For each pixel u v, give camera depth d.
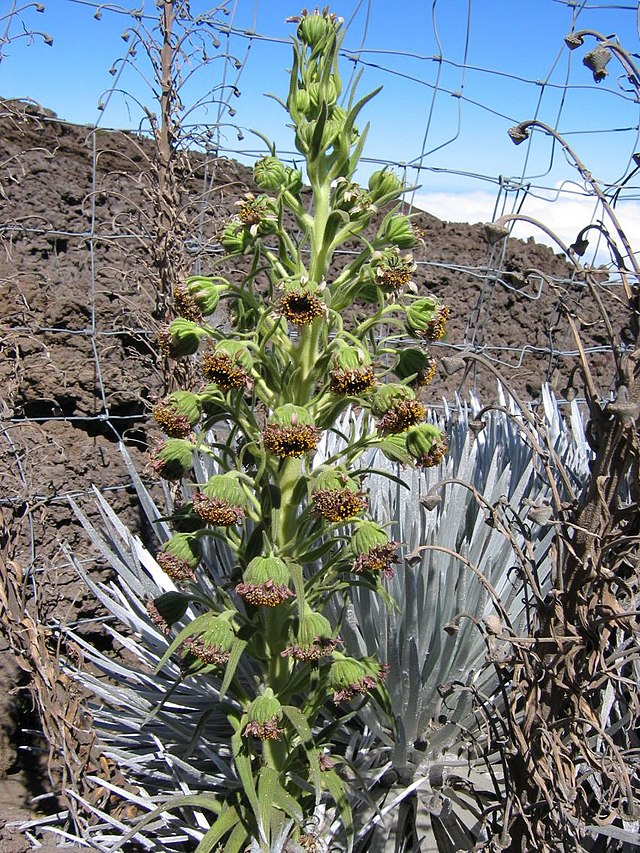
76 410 1.28
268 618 0.72
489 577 0.94
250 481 0.67
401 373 0.71
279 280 0.66
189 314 0.69
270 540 0.71
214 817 0.81
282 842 0.68
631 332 0.62
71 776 0.79
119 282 1.37
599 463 0.61
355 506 0.64
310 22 0.67
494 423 1.29
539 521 0.61
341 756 0.80
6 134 1.60
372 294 0.74
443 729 0.81
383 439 0.70
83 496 1.19
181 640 0.65
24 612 0.82
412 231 0.70
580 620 0.63
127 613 0.93
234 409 0.68
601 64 0.58
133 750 0.88
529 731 0.65
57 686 0.80
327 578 0.73
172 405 0.67
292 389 0.70
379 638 0.87
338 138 0.68
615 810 0.65
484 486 1.12
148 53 1.05
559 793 0.65
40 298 1.28
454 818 0.77
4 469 1.12
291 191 0.71
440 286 2.01
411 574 0.83
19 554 1.08
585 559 0.62
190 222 1.15
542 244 2.29
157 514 1.02
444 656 0.85
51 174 1.56
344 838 0.76
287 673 0.73
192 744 0.72
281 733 0.69
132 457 1.26
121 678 0.94
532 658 0.66
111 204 1.57
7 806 0.86
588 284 0.61
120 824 0.77
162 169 1.08
